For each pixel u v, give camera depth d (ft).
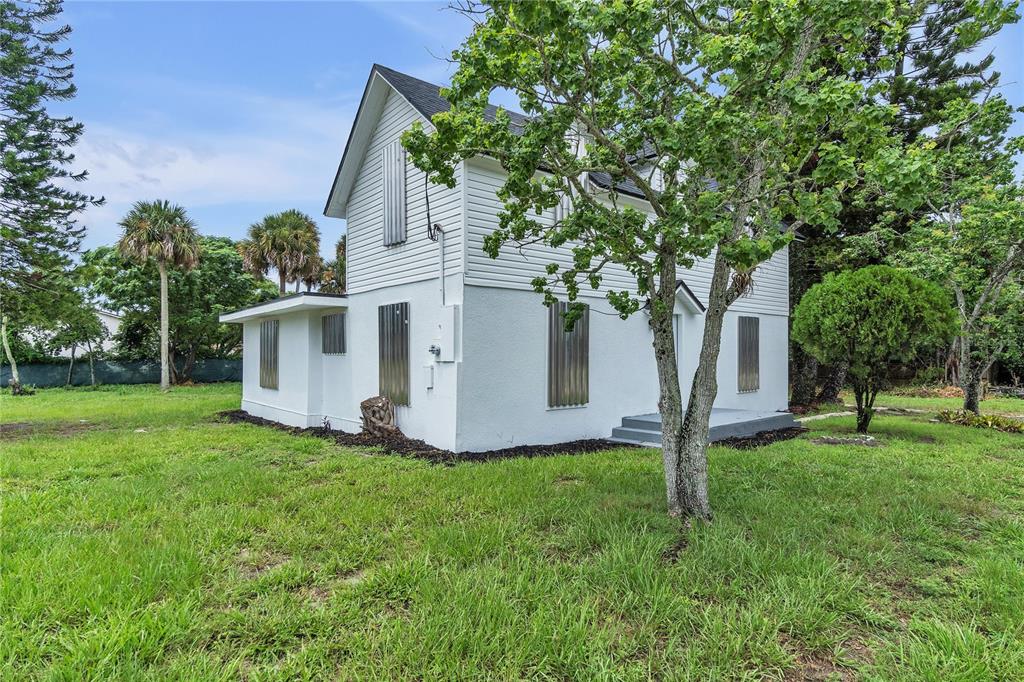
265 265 88.84
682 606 10.12
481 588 10.89
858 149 14.66
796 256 48.93
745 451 25.68
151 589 10.95
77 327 76.07
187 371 88.22
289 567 12.35
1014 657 8.70
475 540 13.56
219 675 8.35
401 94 28.58
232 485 19.65
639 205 32.94
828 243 52.08
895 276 29.76
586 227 16.17
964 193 32.27
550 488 18.71
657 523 14.70
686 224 14.37
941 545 13.61
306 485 19.83
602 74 14.34
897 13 15.30
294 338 39.24
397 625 9.52
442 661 8.58
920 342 29.68
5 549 13.24
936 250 36.47
